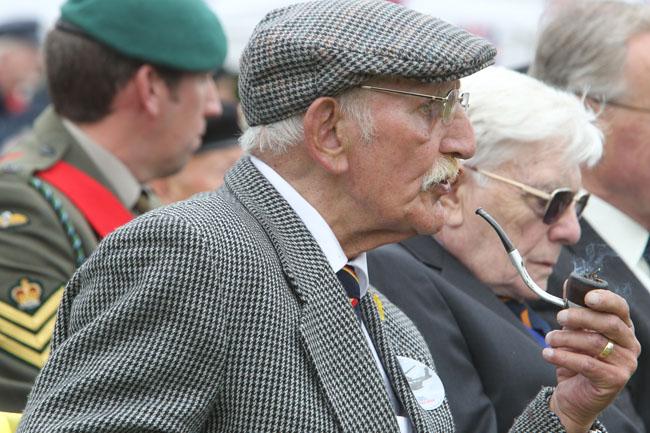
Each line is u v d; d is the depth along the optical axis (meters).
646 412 10.30
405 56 6.30
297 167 6.63
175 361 5.91
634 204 11.07
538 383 8.87
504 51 21.38
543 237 9.30
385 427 6.23
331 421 6.12
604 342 6.56
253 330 6.09
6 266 9.62
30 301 9.59
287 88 6.47
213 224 6.22
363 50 6.32
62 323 6.54
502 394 8.79
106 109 10.73
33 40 23.25
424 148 6.52
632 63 10.77
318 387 6.16
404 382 6.70
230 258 6.12
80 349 6.02
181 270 5.99
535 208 9.17
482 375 8.86
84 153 10.56
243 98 6.74
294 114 6.51
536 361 8.95
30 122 23.11
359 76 6.37
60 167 10.41
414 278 8.98
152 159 11.05
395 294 8.84
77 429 5.75
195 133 11.25
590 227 10.96
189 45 11.02
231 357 6.05
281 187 6.65
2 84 22.86
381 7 6.57
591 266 10.69
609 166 10.96
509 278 9.34
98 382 5.87
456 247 9.36
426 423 6.68
